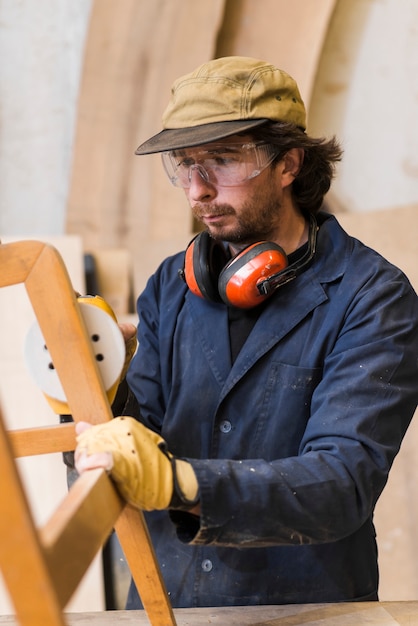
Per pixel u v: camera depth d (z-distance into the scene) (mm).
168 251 3471
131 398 1498
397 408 1322
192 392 1530
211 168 1385
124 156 3471
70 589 822
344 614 1354
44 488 2717
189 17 3299
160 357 1599
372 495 1248
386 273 1445
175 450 1530
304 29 3381
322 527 1180
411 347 1376
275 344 1461
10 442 767
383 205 3621
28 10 3613
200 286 1487
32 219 3725
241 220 1415
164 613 1226
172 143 1332
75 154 3482
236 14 3410
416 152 3566
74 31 3615
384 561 2893
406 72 3523
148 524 1569
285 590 1462
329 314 1435
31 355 1143
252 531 1120
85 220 3521
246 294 1412
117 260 3303
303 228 1546
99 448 1010
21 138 3684
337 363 1354
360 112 3584
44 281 1085
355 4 3502
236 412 1476
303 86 3432
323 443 1260
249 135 1366
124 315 3168
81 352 1097
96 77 3404
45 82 3658
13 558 761
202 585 1493
